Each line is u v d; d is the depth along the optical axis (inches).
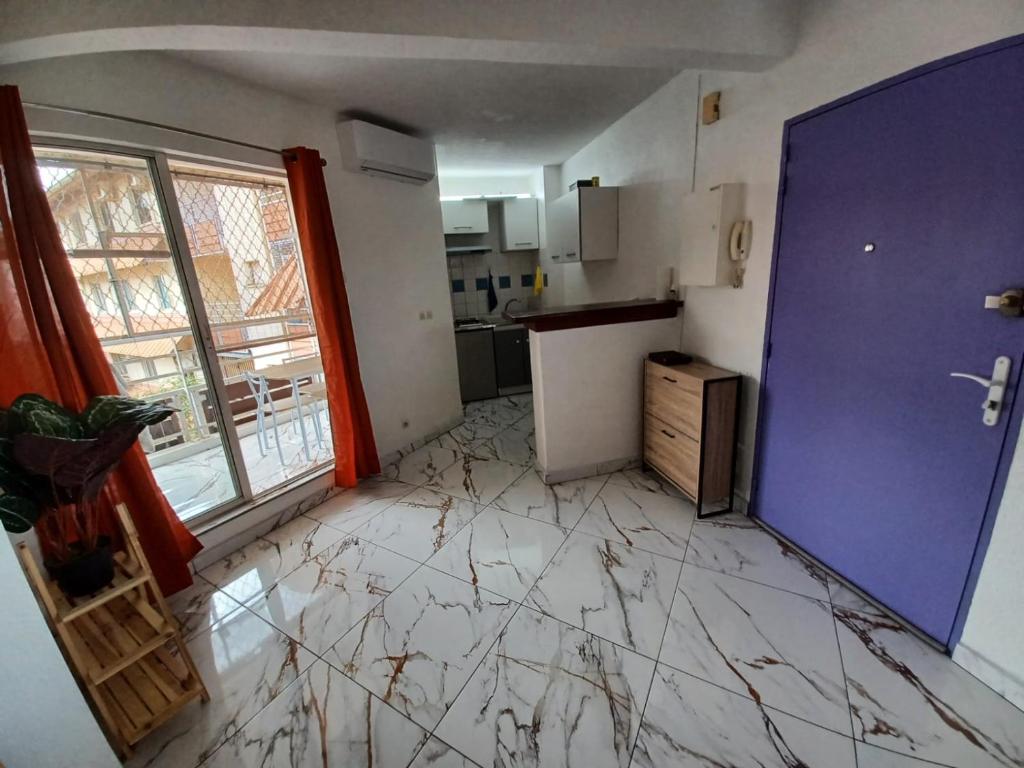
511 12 57.5
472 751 49.5
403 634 66.2
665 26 62.2
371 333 121.3
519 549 84.9
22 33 50.8
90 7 50.4
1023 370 46.5
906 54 53.2
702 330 99.6
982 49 46.0
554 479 110.3
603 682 56.5
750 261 82.4
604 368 106.0
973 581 53.3
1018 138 44.4
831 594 69.1
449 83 93.9
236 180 108.8
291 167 96.2
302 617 70.9
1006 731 47.8
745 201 81.7
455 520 96.7
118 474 70.2
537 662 60.0
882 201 58.1
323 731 52.7
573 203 132.0
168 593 76.2
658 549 82.3
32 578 46.3
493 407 178.2
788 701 52.7
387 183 123.0
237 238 132.6
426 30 55.7
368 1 53.8
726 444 89.2
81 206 93.3
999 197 46.5
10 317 56.7
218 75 83.7
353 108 105.7
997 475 49.8
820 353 70.5
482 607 70.6
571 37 59.7
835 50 61.6
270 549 89.9
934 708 50.8
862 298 62.5
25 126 58.6
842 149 62.3
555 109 113.5
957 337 51.9
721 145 86.3
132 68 71.9
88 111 67.2
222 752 51.1
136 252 100.1
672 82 99.0
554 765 47.5
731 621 64.8
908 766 45.2
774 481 84.0
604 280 145.6
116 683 55.6
